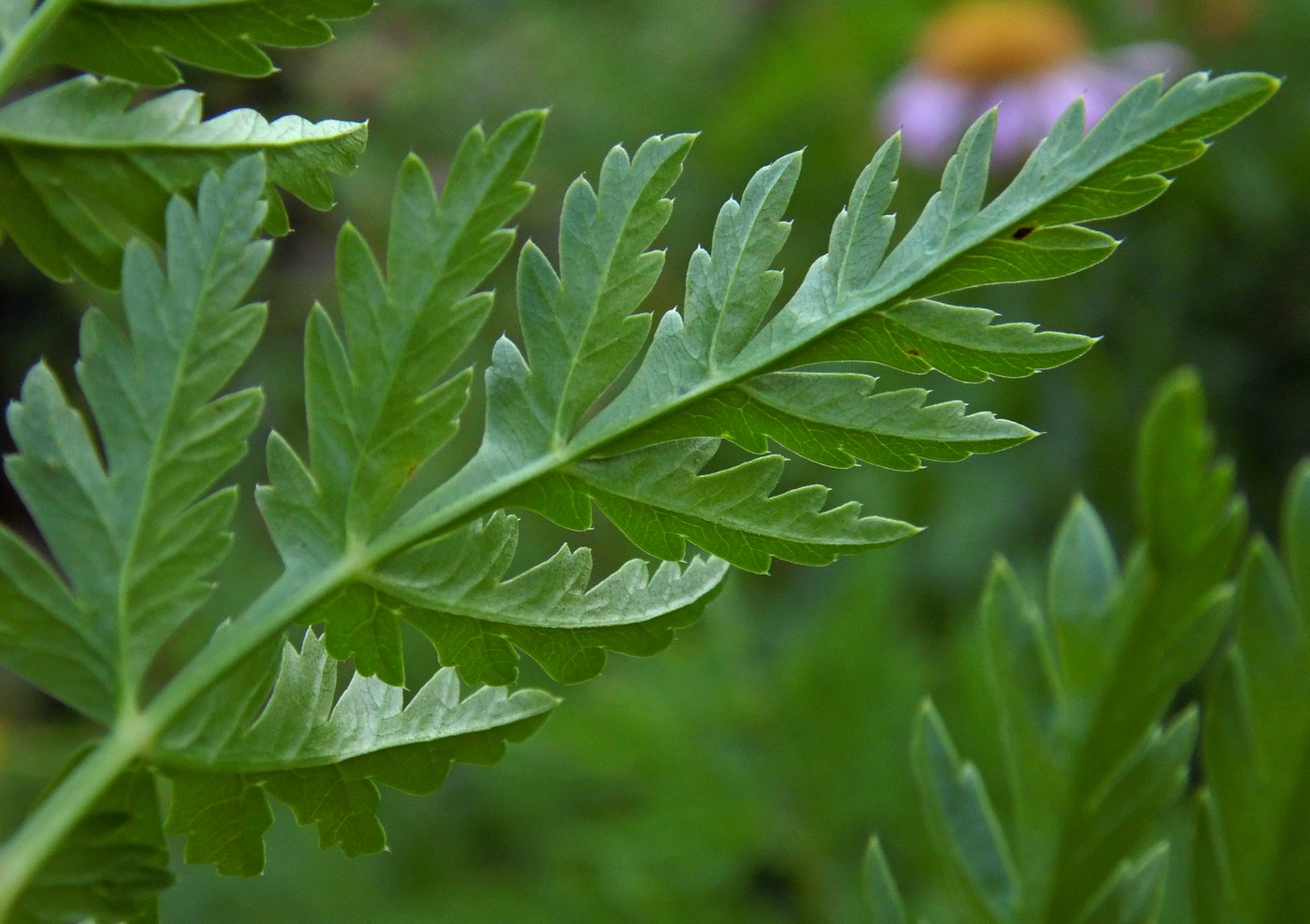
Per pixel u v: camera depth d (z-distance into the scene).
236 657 0.42
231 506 0.42
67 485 0.42
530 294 0.43
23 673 0.42
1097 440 1.74
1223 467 0.48
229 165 0.43
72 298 2.63
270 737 0.42
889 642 1.12
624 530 0.43
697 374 0.43
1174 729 0.48
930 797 0.50
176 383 0.42
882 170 0.42
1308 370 1.74
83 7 0.43
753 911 1.07
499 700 0.43
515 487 0.43
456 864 1.63
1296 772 0.47
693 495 0.43
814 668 1.11
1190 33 2.06
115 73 0.43
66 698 0.42
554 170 2.46
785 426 0.42
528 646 0.43
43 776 1.97
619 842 1.08
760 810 1.08
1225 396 1.74
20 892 0.41
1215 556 0.48
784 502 0.42
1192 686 1.35
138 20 0.43
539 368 0.43
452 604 0.43
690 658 1.16
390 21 2.90
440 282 0.42
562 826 1.50
